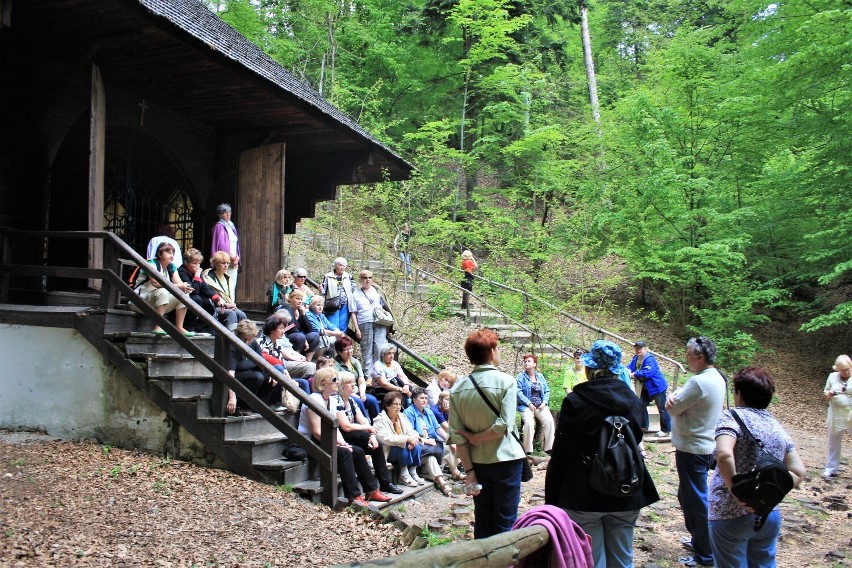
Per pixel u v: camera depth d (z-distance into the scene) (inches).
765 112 692.7
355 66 1060.5
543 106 1013.2
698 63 743.7
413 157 892.0
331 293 413.4
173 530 198.1
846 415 383.2
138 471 247.4
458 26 968.3
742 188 754.2
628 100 775.1
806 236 625.9
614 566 155.3
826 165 646.5
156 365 278.7
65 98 347.6
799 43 649.0
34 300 331.3
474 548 90.1
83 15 287.4
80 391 285.6
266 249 430.3
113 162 392.2
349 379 298.0
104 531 189.0
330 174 511.5
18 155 327.6
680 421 227.5
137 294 282.5
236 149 468.1
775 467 149.1
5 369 298.0
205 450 267.4
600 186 786.2
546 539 108.1
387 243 668.7
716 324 686.5
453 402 192.4
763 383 166.9
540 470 375.6
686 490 226.8
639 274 716.7
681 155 756.0
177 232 446.6
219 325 271.1
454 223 765.3
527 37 975.0
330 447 257.8
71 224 343.0
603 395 155.9
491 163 950.4
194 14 410.0
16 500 203.8
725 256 665.0
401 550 216.4
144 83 373.1
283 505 238.7
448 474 353.4
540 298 554.3
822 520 297.9
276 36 1049.5
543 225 824.9
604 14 1338.6
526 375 413.7
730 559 162.9
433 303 639.8
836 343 753.0
